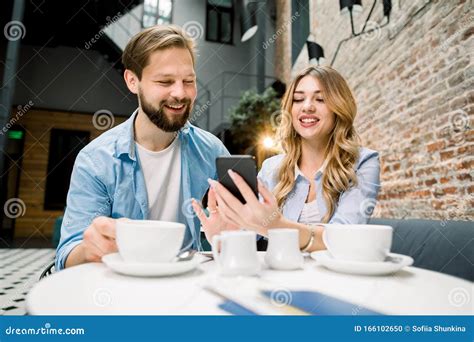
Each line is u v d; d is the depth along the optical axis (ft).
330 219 4.16
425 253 4.91
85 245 2.45
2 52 17.26
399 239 5.67
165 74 3.59
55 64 23.40
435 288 1.93
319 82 4.70
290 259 2.37
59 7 17.71
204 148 4.56
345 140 4.45
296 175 4.73
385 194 8.38
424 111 6.83
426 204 6.72
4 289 9.33
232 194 2.58
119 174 3.76
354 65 10.50
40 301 1.58
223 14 24.49
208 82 23.34
